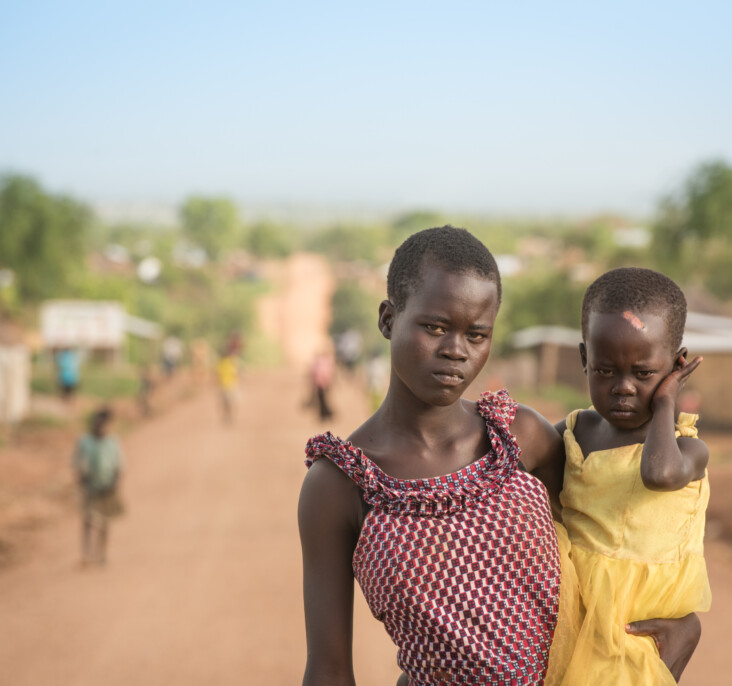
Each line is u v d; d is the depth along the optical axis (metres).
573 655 1.69
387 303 1.70
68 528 11.37
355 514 1.65
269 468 15.77
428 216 114.62
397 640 1.62
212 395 32.59
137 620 7.48
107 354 40.66
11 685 6.09
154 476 15.52
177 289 69.50
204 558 9.58
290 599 7.91
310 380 23.08
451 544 1.57
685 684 5.67
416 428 1.68
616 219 72.00
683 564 1.71
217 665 6.39
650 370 1.73
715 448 17.14
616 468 1.76
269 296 93.44
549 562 1.64
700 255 30.00
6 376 19.91
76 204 38.16
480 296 1.59
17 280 36.81
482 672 1.56
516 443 1.71
